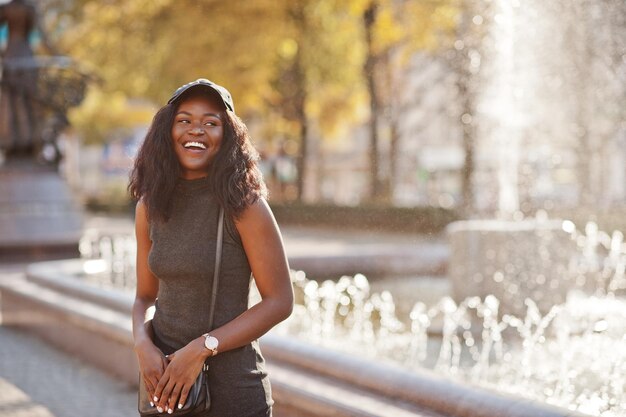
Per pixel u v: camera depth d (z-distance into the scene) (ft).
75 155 149.28
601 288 30.63
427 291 34.19
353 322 26.58
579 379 16.30
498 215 38.27
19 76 53.01
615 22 29.27
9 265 50.01
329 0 87.45
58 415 18.84
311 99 103.35
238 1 85.46
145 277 9.66
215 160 8.71
